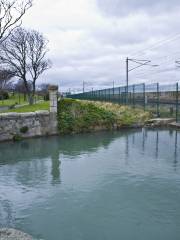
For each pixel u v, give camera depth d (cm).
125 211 902
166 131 2547
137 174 1284
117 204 957
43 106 3303
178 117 2733
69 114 2670
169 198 997
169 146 1881
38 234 772
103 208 928
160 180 1190
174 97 2736
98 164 1482
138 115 3039
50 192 1088
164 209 909
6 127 2281
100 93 4709
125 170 1355
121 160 1552
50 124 2512
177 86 2612
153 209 910
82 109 2766
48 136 2489
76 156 1686
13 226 820
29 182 1217
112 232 773
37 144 2119
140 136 2330
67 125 2584
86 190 1098
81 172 1347
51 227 809
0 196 1058
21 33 4031
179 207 923
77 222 837
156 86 3041
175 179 1198
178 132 2459
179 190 1071
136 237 746
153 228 790
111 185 1146
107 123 2778
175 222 821
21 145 2097
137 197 1013
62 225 819
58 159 1625
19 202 996
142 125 2873
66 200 1003
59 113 2628
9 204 980
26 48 4134
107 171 1347
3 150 1927
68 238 748
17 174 1345
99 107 2925
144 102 3195
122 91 3738
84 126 2662
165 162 1480
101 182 1188
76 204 966
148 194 1038
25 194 1073
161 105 3003
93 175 1291
